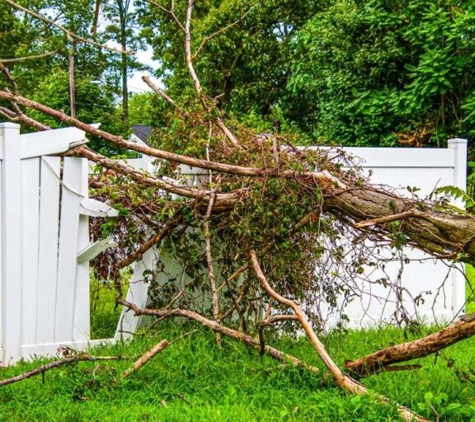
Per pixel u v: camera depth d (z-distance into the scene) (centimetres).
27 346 555
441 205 506
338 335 625
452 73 1264
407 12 1362
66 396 429
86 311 582
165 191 607
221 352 522
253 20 2508
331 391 428
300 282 580
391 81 1438
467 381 451
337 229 628
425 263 717
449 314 729
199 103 627
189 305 625
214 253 609
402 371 479
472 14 1209
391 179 702
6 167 543
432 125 1320
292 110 2566
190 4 693
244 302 577
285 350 565
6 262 545
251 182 554
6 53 1983
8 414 398
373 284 696
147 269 609
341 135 1486
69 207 569
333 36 1514
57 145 557
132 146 537
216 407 405
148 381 455
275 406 408
